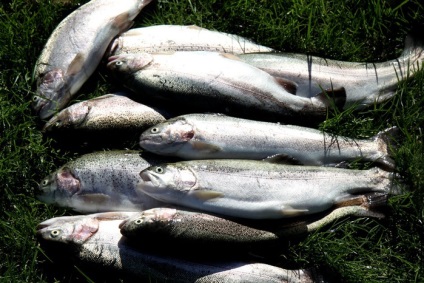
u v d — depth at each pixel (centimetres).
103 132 103
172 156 99
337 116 102
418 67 103
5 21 108
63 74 103
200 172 94
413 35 104
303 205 95
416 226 101
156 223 92
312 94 103
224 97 100
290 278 95
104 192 98
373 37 109
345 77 103
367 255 101
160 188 93
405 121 103
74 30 104
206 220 94
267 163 96
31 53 108
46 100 103
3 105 105
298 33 109
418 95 104
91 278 99
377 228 102
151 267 94
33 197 102
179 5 110
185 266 94
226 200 94
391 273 100
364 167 102
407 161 101
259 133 98
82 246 95
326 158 100
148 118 103
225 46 106
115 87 108
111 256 95
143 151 100
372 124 106
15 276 99
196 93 100
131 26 108
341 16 109
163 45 106
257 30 109
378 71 103
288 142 98
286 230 96
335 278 96
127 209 98
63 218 97
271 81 101
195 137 97
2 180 102
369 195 97
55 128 102
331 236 101
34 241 100
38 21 108
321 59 103
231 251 94
